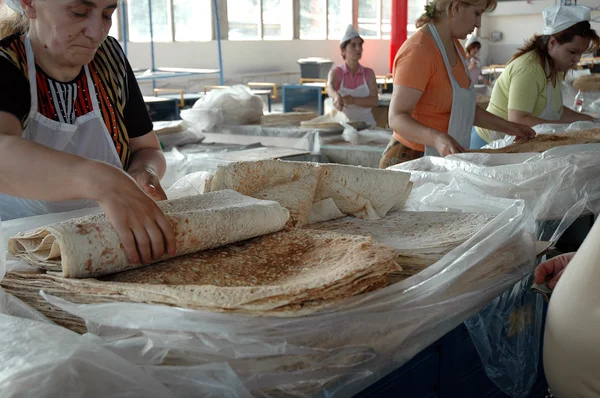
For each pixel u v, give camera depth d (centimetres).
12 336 80
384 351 92
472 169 196
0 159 100
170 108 612
